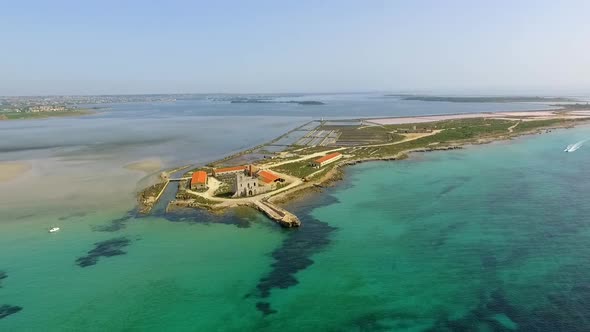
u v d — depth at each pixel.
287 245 71.38
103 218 86.81
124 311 52.88
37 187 112.44
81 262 66.44
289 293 56.06
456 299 53.00
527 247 66.62
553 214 80.81
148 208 91.81
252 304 53.81
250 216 85.94
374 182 111.12
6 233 79.06
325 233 76.00
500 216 80.94
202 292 56.91
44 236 77.38
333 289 56.69
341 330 48.03
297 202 94.81
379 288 56.44
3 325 50.44
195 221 83.81
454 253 65.62
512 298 52.47
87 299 55.72
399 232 75.06
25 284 59.91
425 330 47.31
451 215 82.69
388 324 48.66
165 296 56.06
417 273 59.97
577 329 45.97
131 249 71.00
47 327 50.12
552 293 53.12
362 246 69.75
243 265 64.44
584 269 58.88
